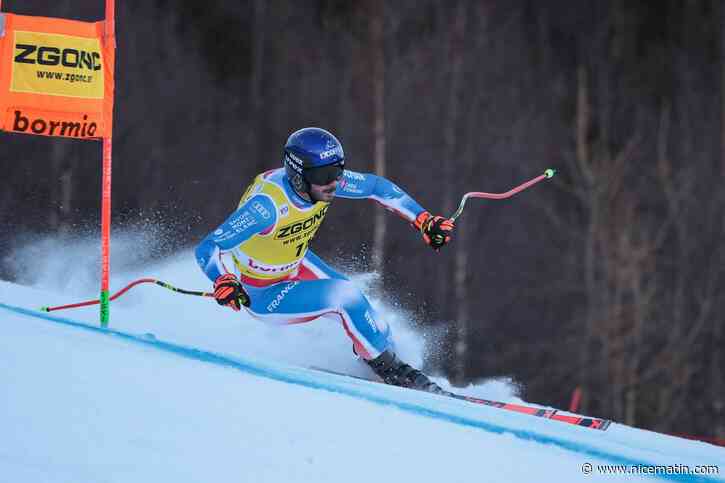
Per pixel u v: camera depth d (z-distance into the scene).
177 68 61.72
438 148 60.62
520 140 64.50
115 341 14.09
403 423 12.38
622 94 72.81
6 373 12.15
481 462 11.48
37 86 16.05
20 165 51.53
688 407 59.41
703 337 60.59
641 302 58.72
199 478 10.12
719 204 65.19
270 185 15.92
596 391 58.69
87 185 54.44
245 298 15.07
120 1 60.56
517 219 63.16
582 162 63.53
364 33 60.81
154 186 57.84
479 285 61.28
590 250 60.72
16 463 9.94
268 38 63.78
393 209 17.70
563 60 71.38
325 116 61.81
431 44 61.50
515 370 60.25
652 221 65.25
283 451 11.00
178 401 12.01
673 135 70.62
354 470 10.78
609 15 74.06
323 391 13.12
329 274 18.20
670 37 75.88
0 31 15.85
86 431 10.84
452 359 58.09
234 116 63.25
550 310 61.72
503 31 66.50
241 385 12.89
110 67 16.59
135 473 10.05
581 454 12.28
